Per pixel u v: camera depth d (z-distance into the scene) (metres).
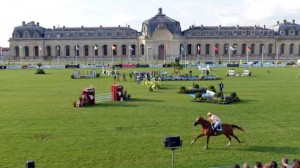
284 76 107.38
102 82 93.19
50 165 31.12
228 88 78.50
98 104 58.47
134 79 100.88
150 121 46.28
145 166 30.92
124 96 63.44
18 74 120.06
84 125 44.28
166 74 105.25
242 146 36.41
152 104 58.25
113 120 46.88
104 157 33.00
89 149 35.19
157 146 36.09
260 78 101.56
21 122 45.88
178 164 31.39
